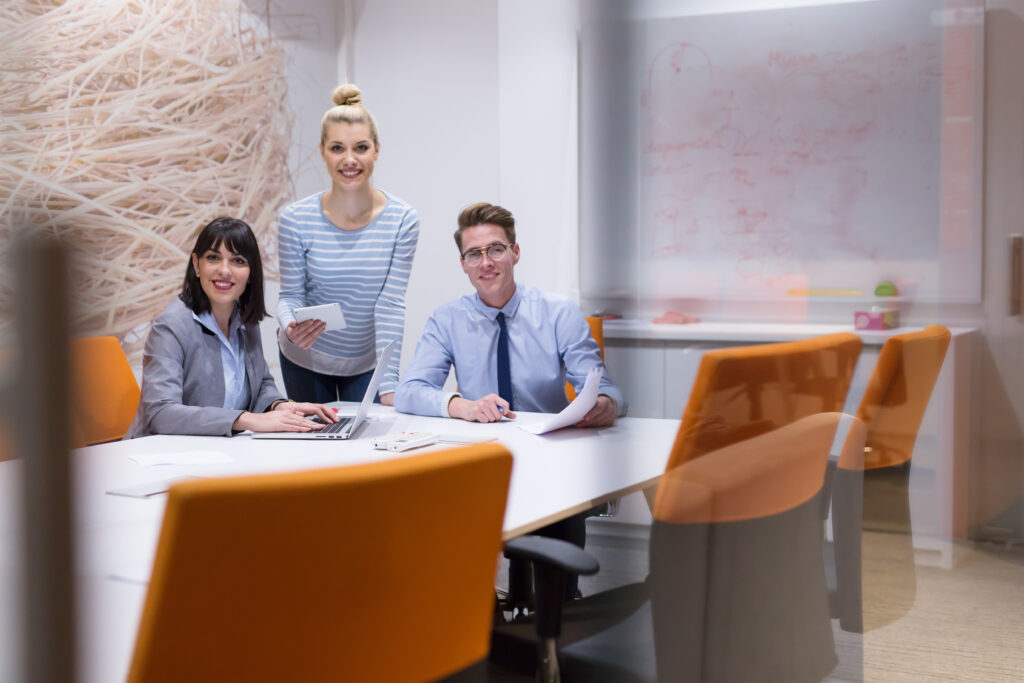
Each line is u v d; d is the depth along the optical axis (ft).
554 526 4.63
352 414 7.57
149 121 11.23
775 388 3.63
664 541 3.81
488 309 7.57
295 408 7.21
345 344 9.50
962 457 3.68
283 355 9.52
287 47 13.56
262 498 2.74
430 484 3.10
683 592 3.80
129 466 5.65
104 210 10.64
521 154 13.44
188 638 2.81
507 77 13.44
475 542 3.38
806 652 3.79
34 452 1.68
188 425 6.79
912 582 3.78
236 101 12.64
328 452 6.05
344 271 9.20
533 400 7.48
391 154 14.74
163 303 11.52
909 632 3.78
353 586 3.04
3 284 1.58
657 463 3.76
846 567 3.77
